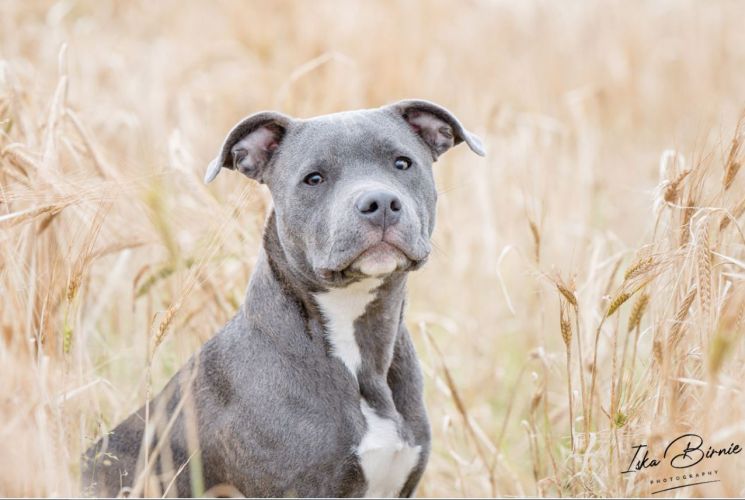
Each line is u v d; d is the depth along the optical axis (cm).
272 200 741
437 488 898
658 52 1827
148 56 1548
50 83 1245
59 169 827
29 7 1612
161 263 859
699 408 682
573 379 823
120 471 766
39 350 702
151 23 1808
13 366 708
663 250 712
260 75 1511
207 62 1617
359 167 703
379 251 670
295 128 738
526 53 1773
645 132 1686
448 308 1226
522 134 1327
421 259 698
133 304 855
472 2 1872
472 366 1115
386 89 1627
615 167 1503
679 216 717
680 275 693
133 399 848
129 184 747
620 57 1773
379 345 726
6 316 730
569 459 756
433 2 1866
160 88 1260
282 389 699
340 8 1811
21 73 1010
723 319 630
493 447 867
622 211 1321
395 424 715
